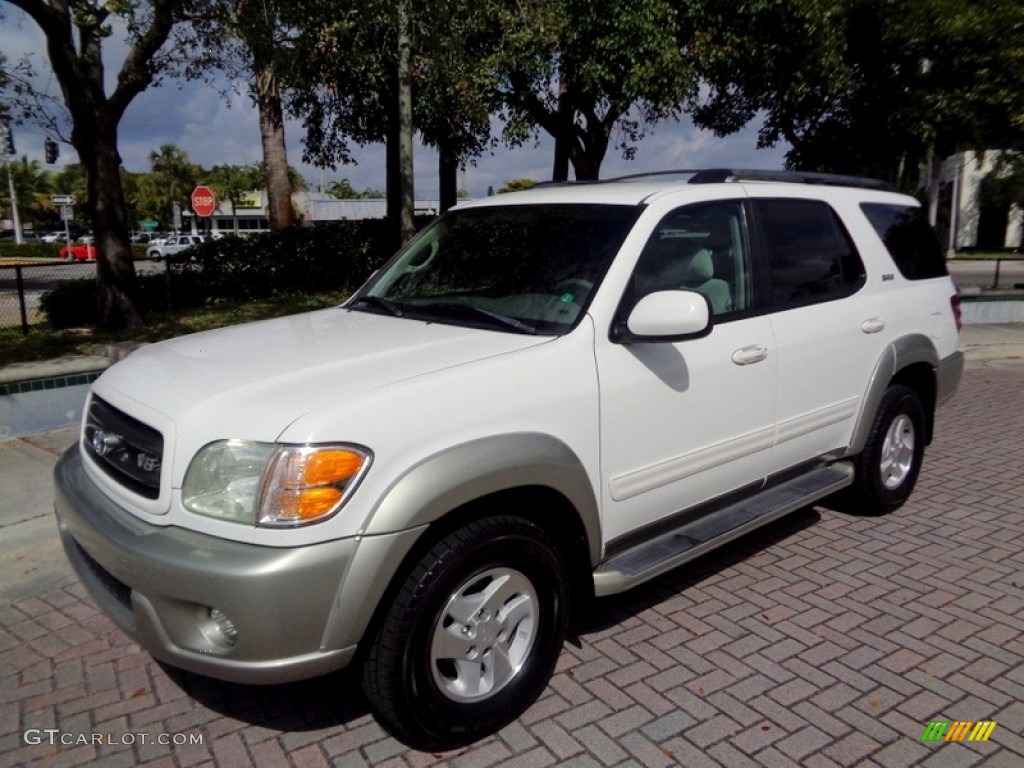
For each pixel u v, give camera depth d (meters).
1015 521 5.14
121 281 10.85
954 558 4.61
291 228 14.78
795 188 4.50
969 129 12.23
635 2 10.90
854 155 13.70
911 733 3.09
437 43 8.90
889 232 5.07
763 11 11.52
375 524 2.65
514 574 3.07
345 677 3.45
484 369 3.01
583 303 3.39
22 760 3.00
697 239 3.85
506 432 2.97
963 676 3.46
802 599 4.13
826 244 4.57
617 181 4.45
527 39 10.44
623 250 3.51
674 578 4.38
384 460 2.70
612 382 3.32
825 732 3.10
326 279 14.75
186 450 2.74
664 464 3.57
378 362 3.05
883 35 11.98
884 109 12.91
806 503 4.31
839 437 4.63
